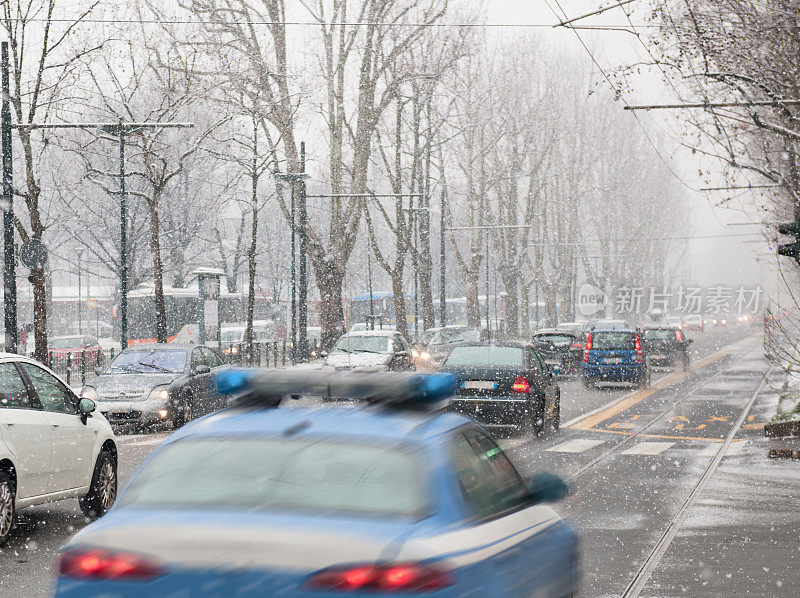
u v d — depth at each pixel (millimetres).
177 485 11773
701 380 108562
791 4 51312
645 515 33656
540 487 15062
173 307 171125
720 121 54406
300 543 10406
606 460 48438
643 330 124562
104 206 166750
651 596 22828
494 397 54875
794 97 52906
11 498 27906
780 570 25453
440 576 10617
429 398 13375
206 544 10445
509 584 12352
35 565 25984
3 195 73812
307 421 12875
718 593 23109
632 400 85125
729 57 52625
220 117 131250
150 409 59000
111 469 33812
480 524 12344
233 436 12555
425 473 11953
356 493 11453
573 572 15898
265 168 123562
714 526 31688
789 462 47312
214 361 68062
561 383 107812
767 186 56562
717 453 51094
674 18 52469
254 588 10281
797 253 55438
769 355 58500
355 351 81812
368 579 10227
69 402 32125
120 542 10680
